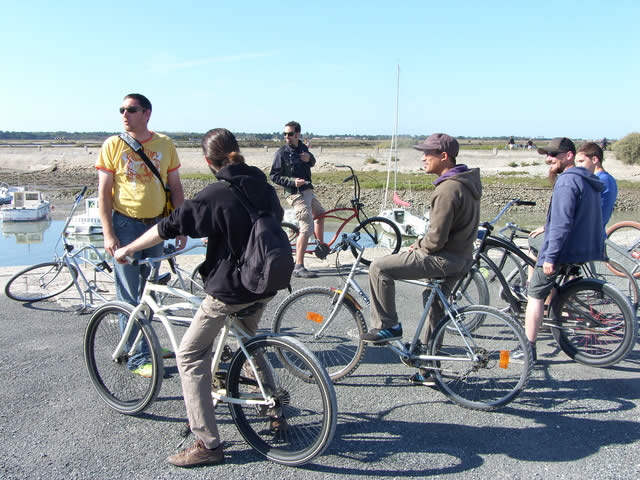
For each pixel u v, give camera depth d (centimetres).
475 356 355
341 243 407
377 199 2855
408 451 314
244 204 279
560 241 390
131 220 402
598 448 317
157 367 329
